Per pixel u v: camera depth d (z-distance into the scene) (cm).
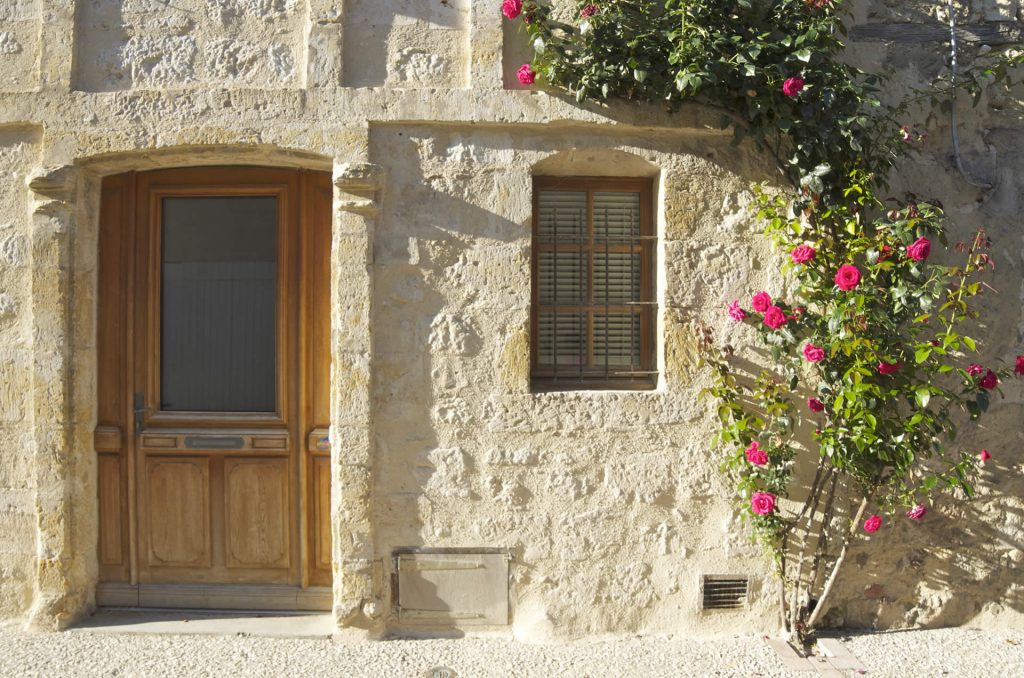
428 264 381
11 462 383
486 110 378
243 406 405
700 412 388
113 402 402
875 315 348
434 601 384
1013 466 396
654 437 386
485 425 383
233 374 406
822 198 371
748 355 389
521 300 383
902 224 353
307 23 380
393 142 380
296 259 402
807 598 386
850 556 394
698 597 387
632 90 376
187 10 382
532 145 383
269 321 406
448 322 381
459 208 382
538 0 386
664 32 368
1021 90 400
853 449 356
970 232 397
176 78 381
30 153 382
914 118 396
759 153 389
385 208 380
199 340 408
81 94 377
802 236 367
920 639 386
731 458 381
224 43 382
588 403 384
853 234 361
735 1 365
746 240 389
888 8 398
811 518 384
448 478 382
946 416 360
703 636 388
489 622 385
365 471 375
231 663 355
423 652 368
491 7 381
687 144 387
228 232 406
